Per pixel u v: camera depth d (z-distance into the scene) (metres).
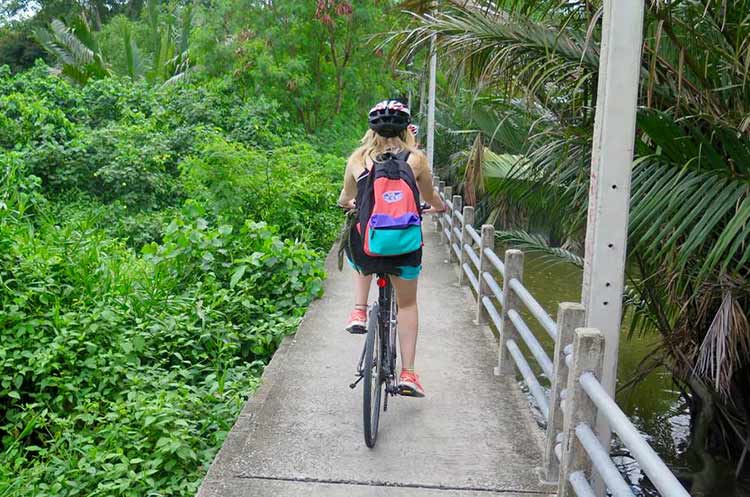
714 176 4.82
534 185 6.72
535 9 6.33
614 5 3.39
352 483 3.92
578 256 8.72
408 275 4.32
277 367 5.67
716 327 5.63
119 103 15.45
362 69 17.45
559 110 6.52
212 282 7.42
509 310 5.48
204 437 5.07
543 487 3.92
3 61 39.62
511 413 4.86
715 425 7.06
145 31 29.05
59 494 4.38
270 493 3.81
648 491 6.99
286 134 15.57
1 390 5.64
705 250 5.54
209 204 10.72
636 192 5.01
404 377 4.52
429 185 4.51
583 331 3.30
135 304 6.80
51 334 6.02
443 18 6.96
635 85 3.44
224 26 17.17
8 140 12.98
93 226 11.02
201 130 13.85
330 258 10.22
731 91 5.65
